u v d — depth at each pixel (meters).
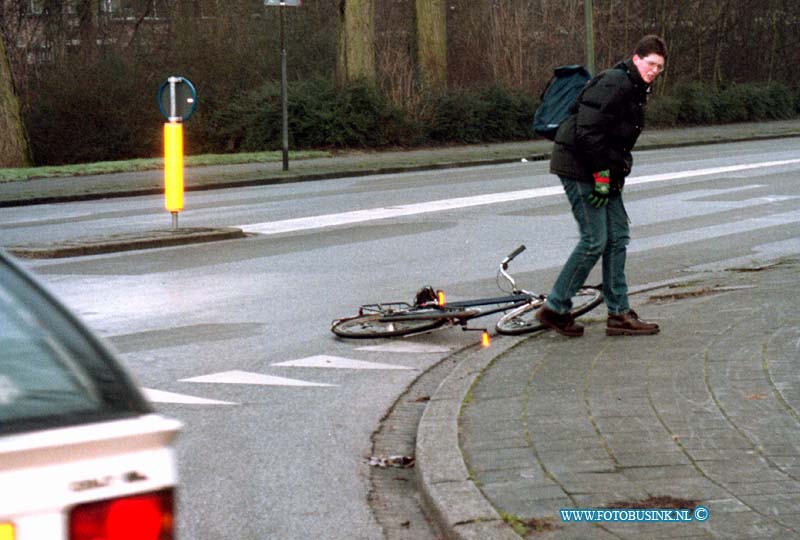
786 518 5.63
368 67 41.22
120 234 17.95
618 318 10.06
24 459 2.87
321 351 10.54
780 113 57.88
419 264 15.22
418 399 8.95
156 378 9.48
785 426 7.13
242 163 33.94
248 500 6.59
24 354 3.12
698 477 6.25
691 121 52.97
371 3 41.19
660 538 5.41
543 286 13.44
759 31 62.91
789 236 17.28
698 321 10.48
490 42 48.97
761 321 10.32
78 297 13.15
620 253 10.02
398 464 7.32
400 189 26.05
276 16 48.44
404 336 11.19
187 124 42.53
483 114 42.25
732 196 22.75
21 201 24.75
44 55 46.53
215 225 19.62
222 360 10.14
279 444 7.71
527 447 6.89
